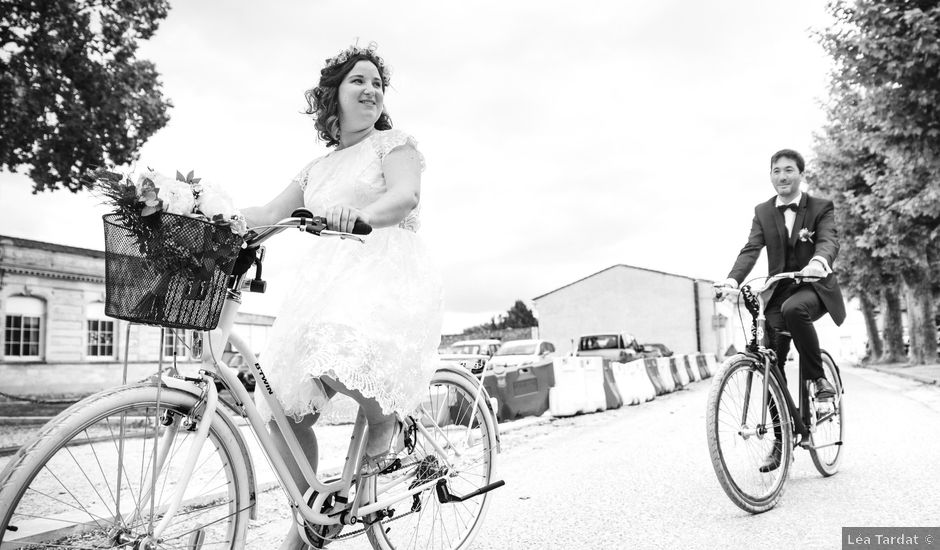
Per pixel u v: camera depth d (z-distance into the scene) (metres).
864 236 18.08
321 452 4.71
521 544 3.04
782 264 4.04
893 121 11.95
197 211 1.64
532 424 8.59
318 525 2.20
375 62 2.49
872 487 3.82
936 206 12.50
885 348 29.30
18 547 1.49
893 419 7.05
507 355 15.58
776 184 4.07
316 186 2.41
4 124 10.48
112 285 1.57
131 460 1.70
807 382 3.95
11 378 20.69
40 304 21.73
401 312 2.21
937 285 28.92
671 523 3.29
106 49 11.79
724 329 40.41
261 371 2.09
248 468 1.99
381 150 2.29
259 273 1.96
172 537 1.77
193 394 1.81
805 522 3.19
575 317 39.75
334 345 2.04
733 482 3.29
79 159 11.41
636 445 6.07
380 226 2.10
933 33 10.69
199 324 1.65
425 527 2.68
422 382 2.27
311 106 2.53
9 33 10.85
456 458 2.76
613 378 11.30
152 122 12.09
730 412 3.38
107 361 22.92
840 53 11.80
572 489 4.20
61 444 1.55
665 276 38.28
